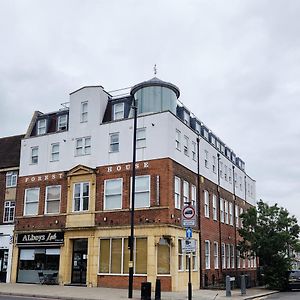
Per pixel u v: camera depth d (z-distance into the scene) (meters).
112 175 28.89
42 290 23.94
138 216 27.14
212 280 32.03
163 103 29.72
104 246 28.09
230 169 41.53
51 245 30.09
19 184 33.00
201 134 35.44
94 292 23.00
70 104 32.09
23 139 33.84
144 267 26.23
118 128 29.48
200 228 30.95
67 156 31.22
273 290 31.53
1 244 32.84
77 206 29.83
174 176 27.67
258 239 33.88
